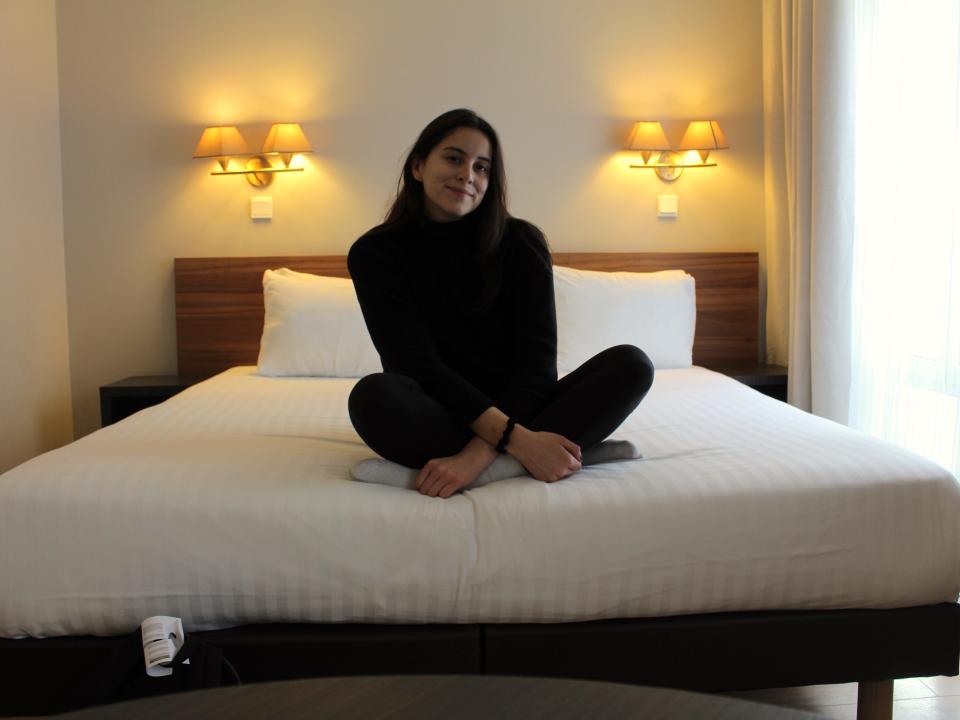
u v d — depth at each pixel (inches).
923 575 61.7
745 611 61.5
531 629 59.8
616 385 66.8
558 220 140.5
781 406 92.7
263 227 139.1
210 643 58.4
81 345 140.1
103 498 60.3
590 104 139.2
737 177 141.6
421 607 59.3
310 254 139.6
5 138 121.0
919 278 103.8
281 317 124.6
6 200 121.2
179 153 137.8
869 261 115.0
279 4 136.2
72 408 140.9
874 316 114.1
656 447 73.6
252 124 137.6
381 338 71.4
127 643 54.9
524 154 139.3
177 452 69.6
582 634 59.7
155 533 59.4
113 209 138.3
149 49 136.2
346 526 59.4
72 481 61.8
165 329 140.5
